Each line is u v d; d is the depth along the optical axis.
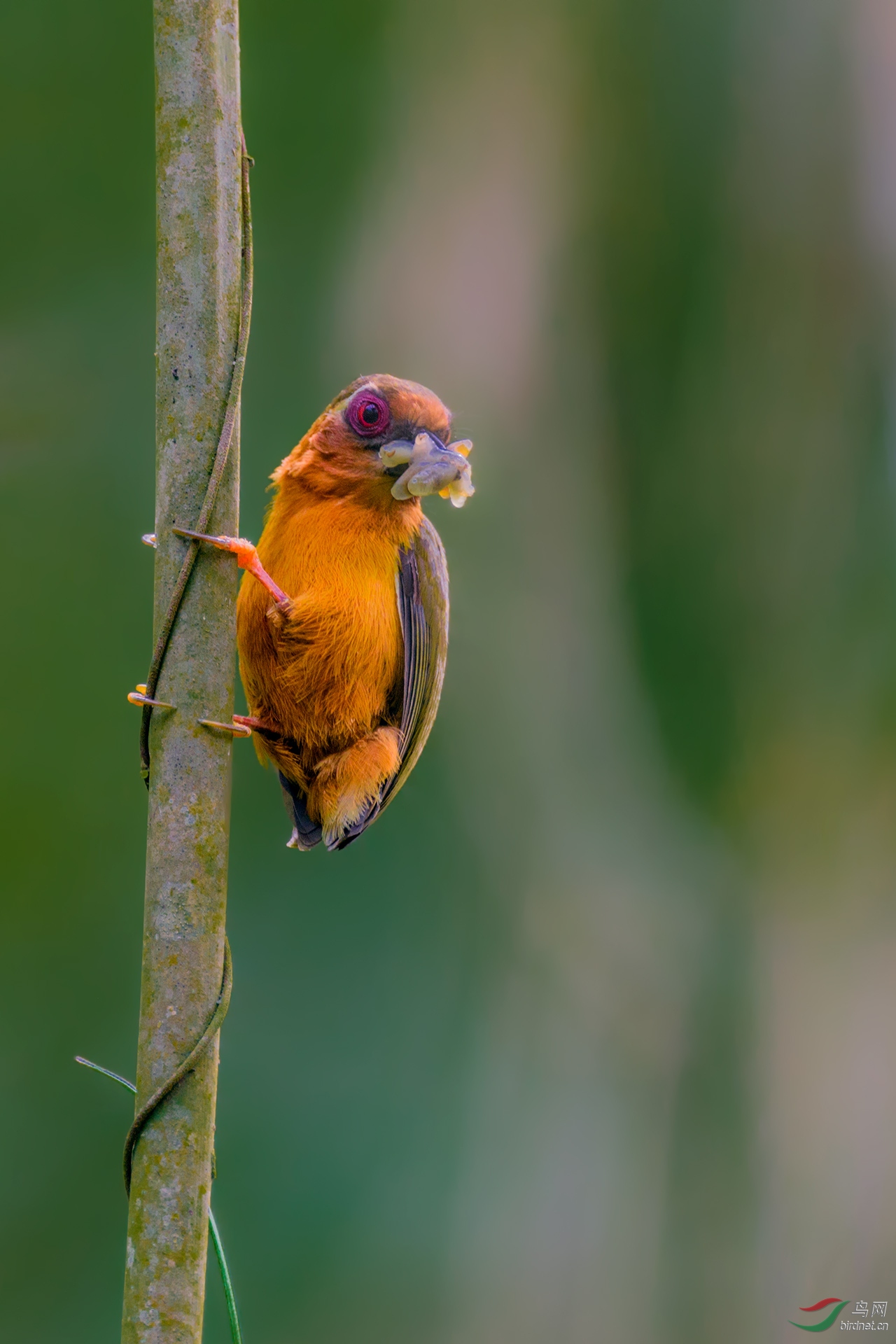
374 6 11.68
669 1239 11.28
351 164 11.70
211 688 4.25
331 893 11.73
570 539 11.59
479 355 11.42
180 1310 4.08
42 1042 12.33
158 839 4.22
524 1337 10.95
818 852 12.00
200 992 4.20
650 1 11.37
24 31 12.63
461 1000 11.47
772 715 11.86
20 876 12.35
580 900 11.60
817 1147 11.64
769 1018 11.73
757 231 11.52
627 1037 11.53
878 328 11.63
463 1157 11.20
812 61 11.36
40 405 12.61
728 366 11.67
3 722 12.33
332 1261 10.96
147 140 12.99
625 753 11.84
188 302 4.23
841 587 11.73
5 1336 11.46
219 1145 11.17
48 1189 12.00
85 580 12.55
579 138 11.55
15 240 12.68
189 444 4.24
